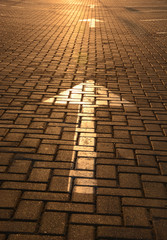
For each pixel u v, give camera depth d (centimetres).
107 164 267
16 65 538
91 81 468
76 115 354
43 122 337
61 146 292
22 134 311
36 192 232
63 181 244
